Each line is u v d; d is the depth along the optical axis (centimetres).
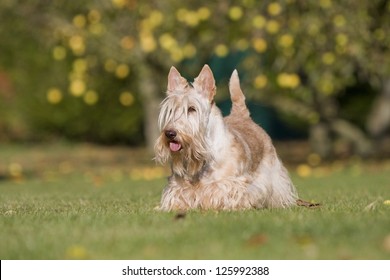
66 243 646
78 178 1839
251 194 847
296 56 1672
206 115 823
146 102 2200
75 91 1576
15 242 656
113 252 619
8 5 1822
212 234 657
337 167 1994
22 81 2750
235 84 963
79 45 1627
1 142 2964
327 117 2069
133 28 1741
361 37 1608
